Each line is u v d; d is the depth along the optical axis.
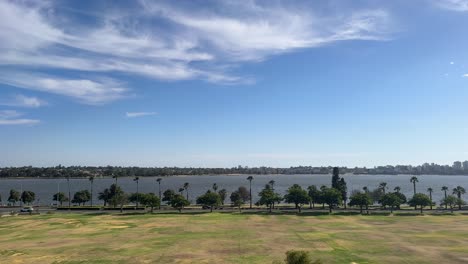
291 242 85.44
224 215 136.75
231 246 81.25
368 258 70.44
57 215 139.12
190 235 95.00
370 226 109.38
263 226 109.88
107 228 107.19
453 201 150.88
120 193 186.88
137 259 69.94
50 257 71.50
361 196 142.38
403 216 132.00
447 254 73.62
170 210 156.00
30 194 196.62
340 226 109.62
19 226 111.56
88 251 76.62
